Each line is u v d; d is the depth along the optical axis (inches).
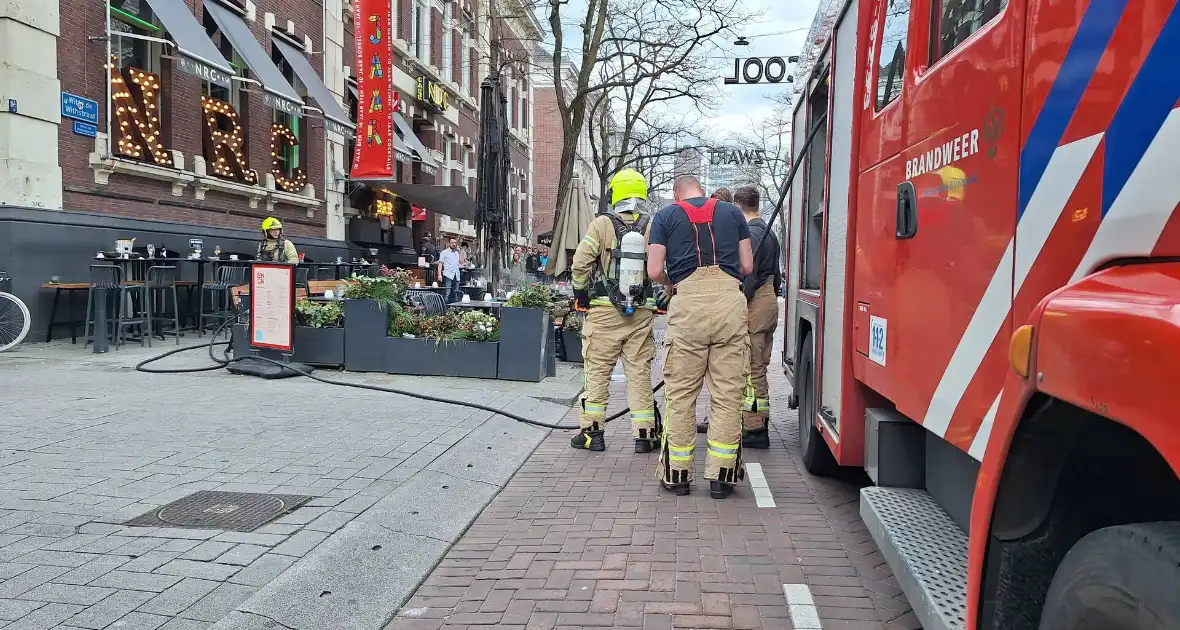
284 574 144.0
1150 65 63.0
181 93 575.5
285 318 364.8
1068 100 75.6
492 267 538.9
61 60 469.4
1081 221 72.7
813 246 238.5
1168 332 52.2
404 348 376.2
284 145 745.6
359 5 759.1
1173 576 53.1
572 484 218.7
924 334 116.2
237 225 652.1
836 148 182.1
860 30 159.8
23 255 443.5
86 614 126.2
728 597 143.8
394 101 836.0
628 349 253.1
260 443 239.0
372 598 140.9
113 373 359.6
